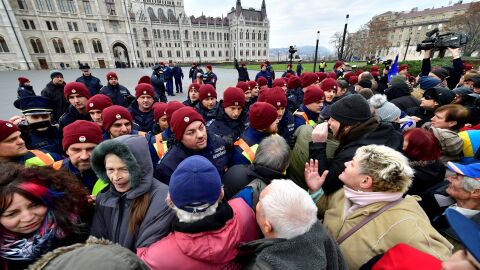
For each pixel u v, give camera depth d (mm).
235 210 1343
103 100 3355
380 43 53344
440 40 5168
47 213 1271
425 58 5473
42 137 2756
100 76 23578
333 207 1648
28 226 1193
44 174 1272
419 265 953
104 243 776
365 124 1815
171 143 2342
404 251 1040
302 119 3744
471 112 3270
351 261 1326
